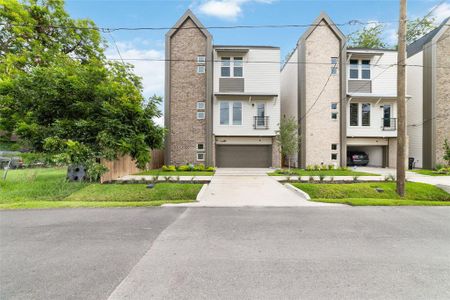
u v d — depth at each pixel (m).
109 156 9.35
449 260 3.26
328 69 16.52
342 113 16.31
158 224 4.85
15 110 9.63
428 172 14.32
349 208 6.26
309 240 3.98
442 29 15.88
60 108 9.61
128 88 12.27
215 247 3.68
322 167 15.52
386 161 17.80
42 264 3.11
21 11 14.36
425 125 16.36
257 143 17.27
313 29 16.45
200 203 6.84
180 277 2.79
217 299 2.37
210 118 15.94
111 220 5.12
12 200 7.27
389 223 4.93
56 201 7.20
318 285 2.63
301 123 16.28
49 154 9.20
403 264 3.14
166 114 16.11
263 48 16.52
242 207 6.39
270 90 16.47
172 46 16.30
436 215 5.57
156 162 16.61
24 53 14.43
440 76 15.96
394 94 16.95
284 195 7.94
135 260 3.23
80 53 18.02
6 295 2.43
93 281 2.71
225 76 16.45
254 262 3.18
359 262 3.19
